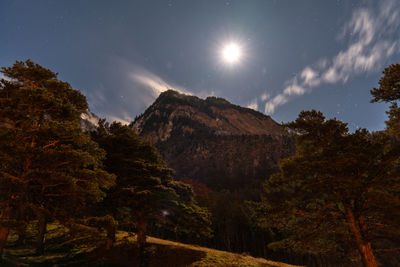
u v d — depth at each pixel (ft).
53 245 69.31
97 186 43.06
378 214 37.86
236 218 168.45
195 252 61.52
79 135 39.88
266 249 145.59
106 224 41.91
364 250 35.81
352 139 38.73
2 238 35.24
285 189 44.09
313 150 42.65
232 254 68.08
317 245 42.32
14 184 35.01
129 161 63.77
